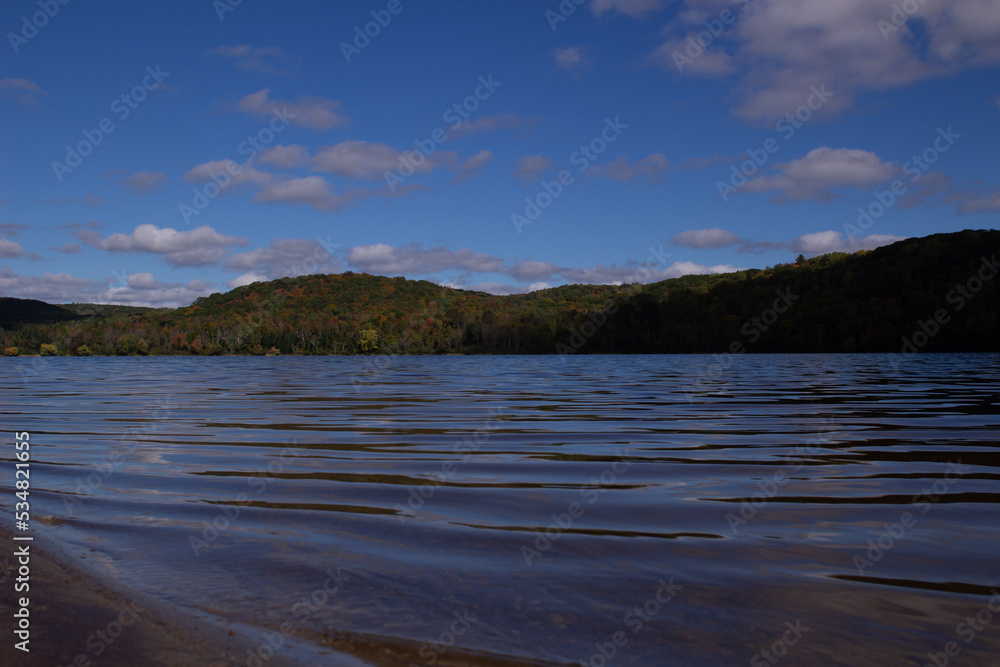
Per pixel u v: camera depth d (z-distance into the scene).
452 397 18.94
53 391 22.95
